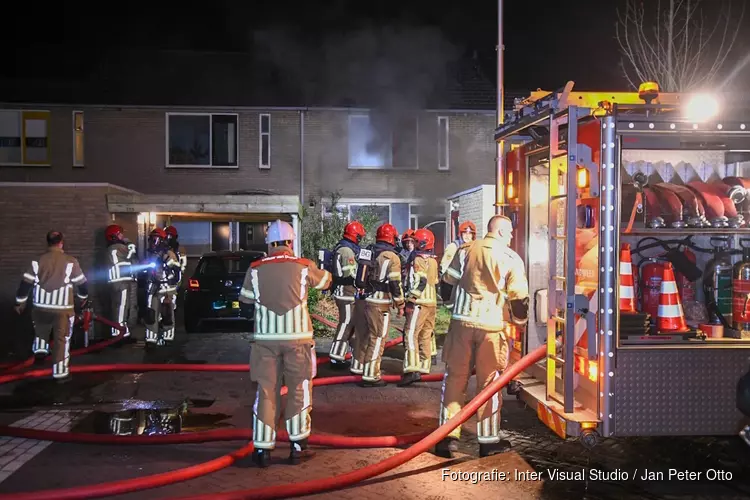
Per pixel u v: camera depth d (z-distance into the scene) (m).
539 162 6.27
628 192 5.19
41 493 4.50
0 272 11.58
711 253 6.06
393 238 8.27
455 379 5.66
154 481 4.79
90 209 11.98
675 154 5.99
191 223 22.03
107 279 11.93
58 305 8.27
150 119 21.80
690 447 5.93
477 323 5.57
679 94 5.93
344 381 8.36
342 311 9.48
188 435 5.89
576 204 5.14
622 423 4.98
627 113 4.95
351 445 5.71
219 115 22.06
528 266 6.59
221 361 10.07
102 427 6.56
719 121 5.00
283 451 5.82
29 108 21.48
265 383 5.35
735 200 5.48
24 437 5.95
